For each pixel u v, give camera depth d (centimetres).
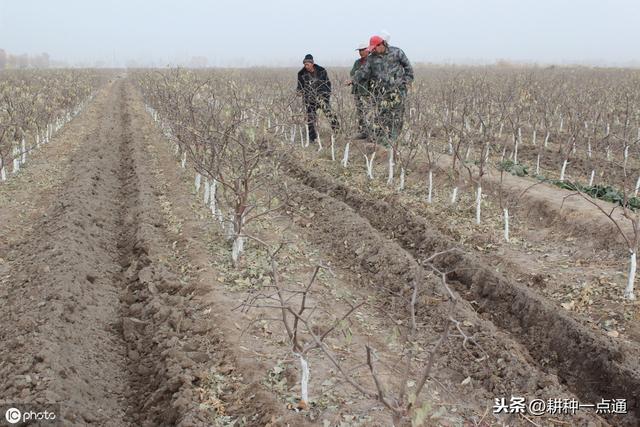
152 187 1226
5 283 752
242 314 650
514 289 711
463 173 1152
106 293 740
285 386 520
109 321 680
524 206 980
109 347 626
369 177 1238
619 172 1322
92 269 780
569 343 612
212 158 852
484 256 838
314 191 1152
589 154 1317
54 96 2094
